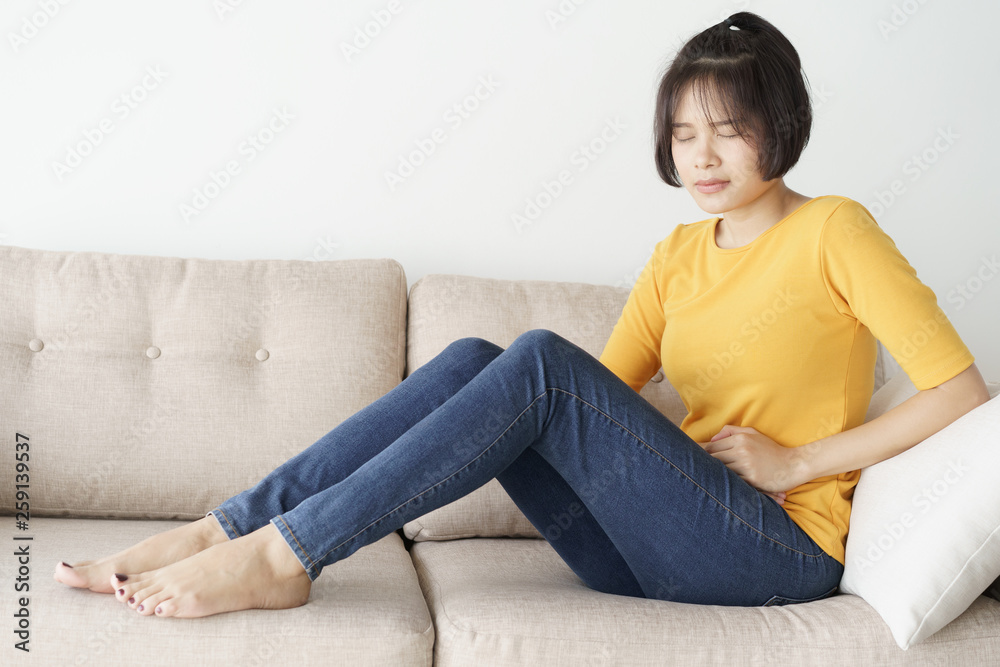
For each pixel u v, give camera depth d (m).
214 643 0.87
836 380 1.08
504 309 1.60
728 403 1.13
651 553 1.02
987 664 0.96
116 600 0.90
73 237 1.73
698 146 1.08
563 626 0.93
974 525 0.93
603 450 0.98
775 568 1.02
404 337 1.62
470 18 1.83
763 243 1.12
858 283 1.02
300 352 1.50
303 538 0.90
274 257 1.80
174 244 1.76
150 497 1.40
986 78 1.99
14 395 1.38
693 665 0.93
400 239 1.84
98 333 1.45
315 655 0.89
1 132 1.69
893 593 0.95
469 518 1.43
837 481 1.10
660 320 1.27
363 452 1.03
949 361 1.00
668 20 1.89
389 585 1.07
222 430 1.43
